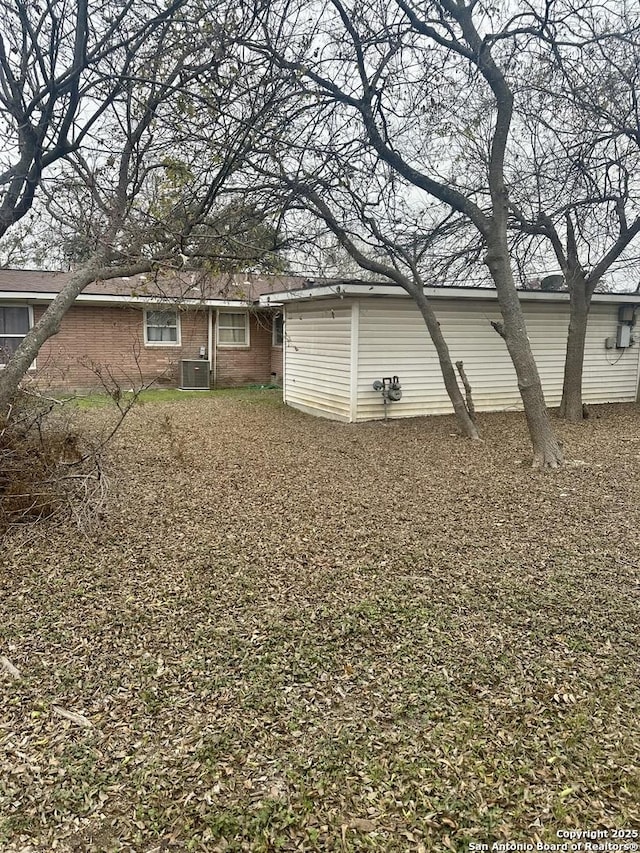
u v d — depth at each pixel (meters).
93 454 4.93
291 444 8.02
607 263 9.25
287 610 3.25
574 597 3.38
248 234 6.34
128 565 3.86
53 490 4.70
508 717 2.36
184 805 1.95
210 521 4.73
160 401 12.56
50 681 2.63
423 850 1.77
